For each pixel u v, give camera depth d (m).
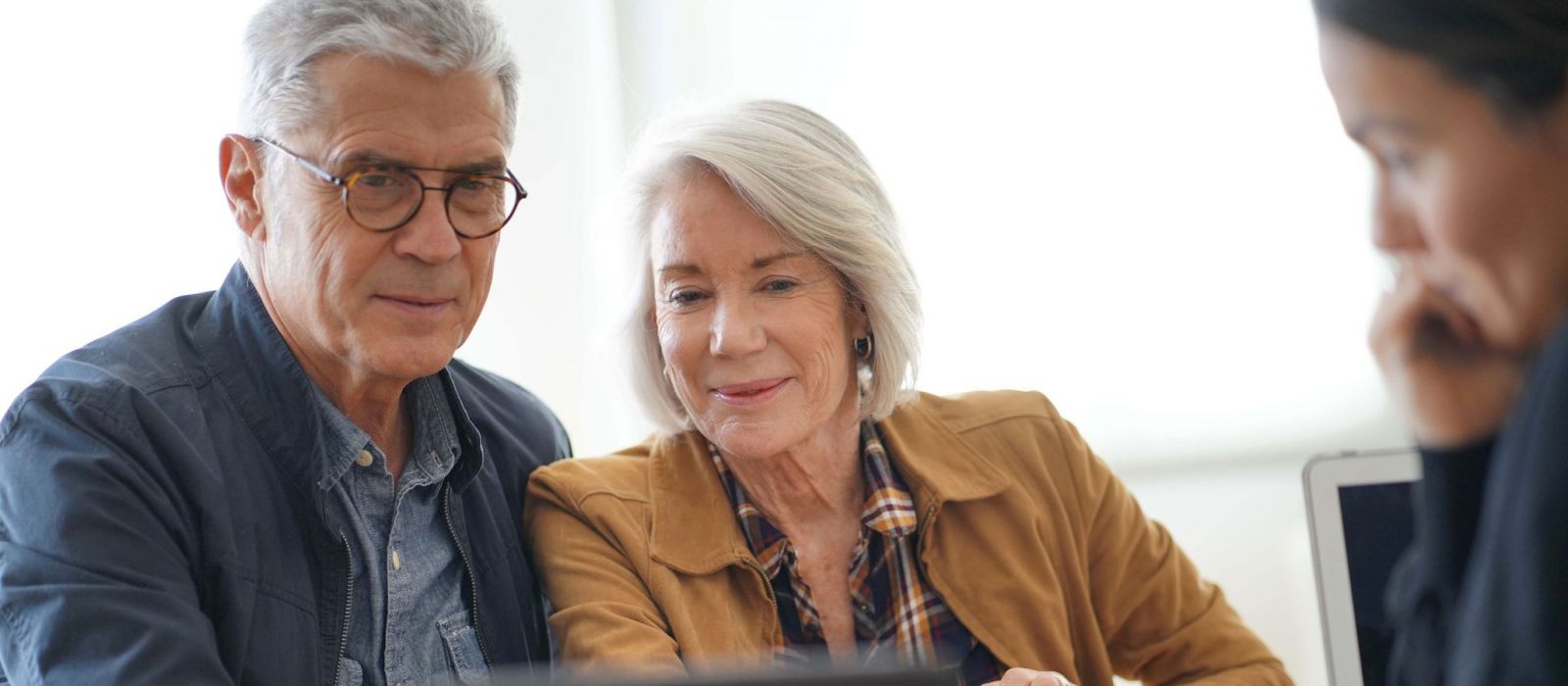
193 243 2.76
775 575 1.68
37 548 1.30
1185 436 2.86
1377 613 1.27
